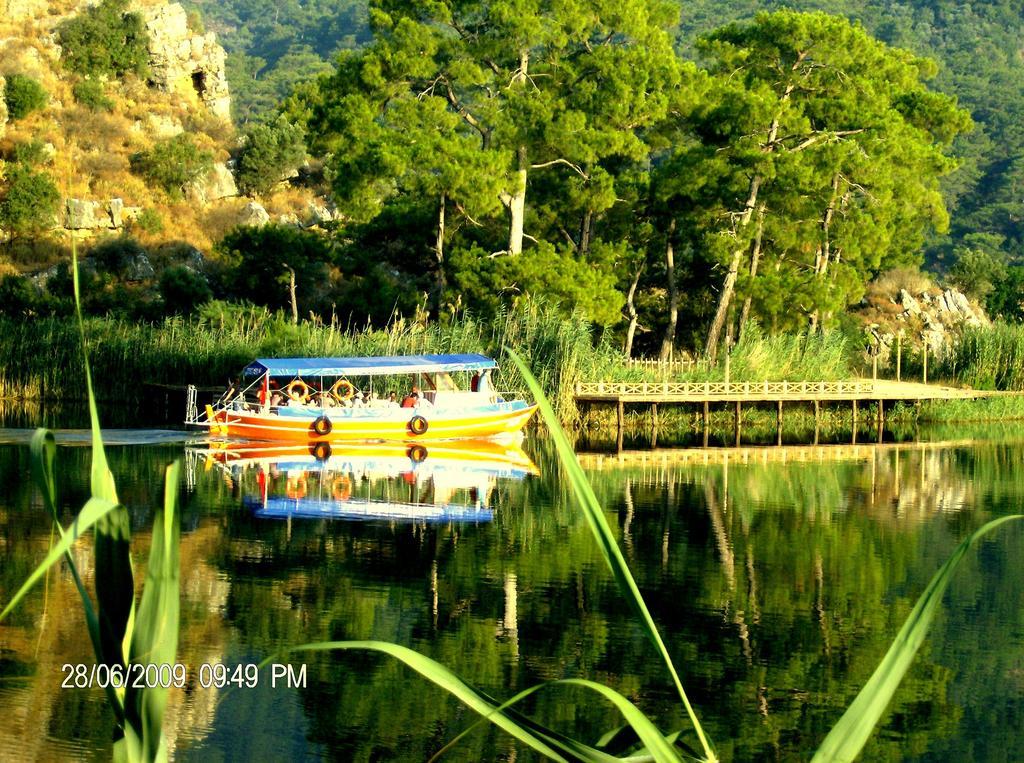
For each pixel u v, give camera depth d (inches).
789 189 1774.1
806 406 1796.3
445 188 1660.9
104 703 465.7
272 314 1878.7
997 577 735.1
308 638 575.8
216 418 1339.8
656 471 1222.9
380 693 499.5
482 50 1727.4
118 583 159.5
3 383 1648.6
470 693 181.9
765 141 1852.9
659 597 669.9
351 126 1699.1
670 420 1689.2
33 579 143.2
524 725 183.5
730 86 1873.8
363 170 1640.0
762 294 1813.5
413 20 1732.3
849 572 743.1
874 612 645.3
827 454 1414.9
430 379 1485.0
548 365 1544.0
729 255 1802.4
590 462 1298.0
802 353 1828.2
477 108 1779.0
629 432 1620.3
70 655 528.4
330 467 1199.6
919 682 536.4
